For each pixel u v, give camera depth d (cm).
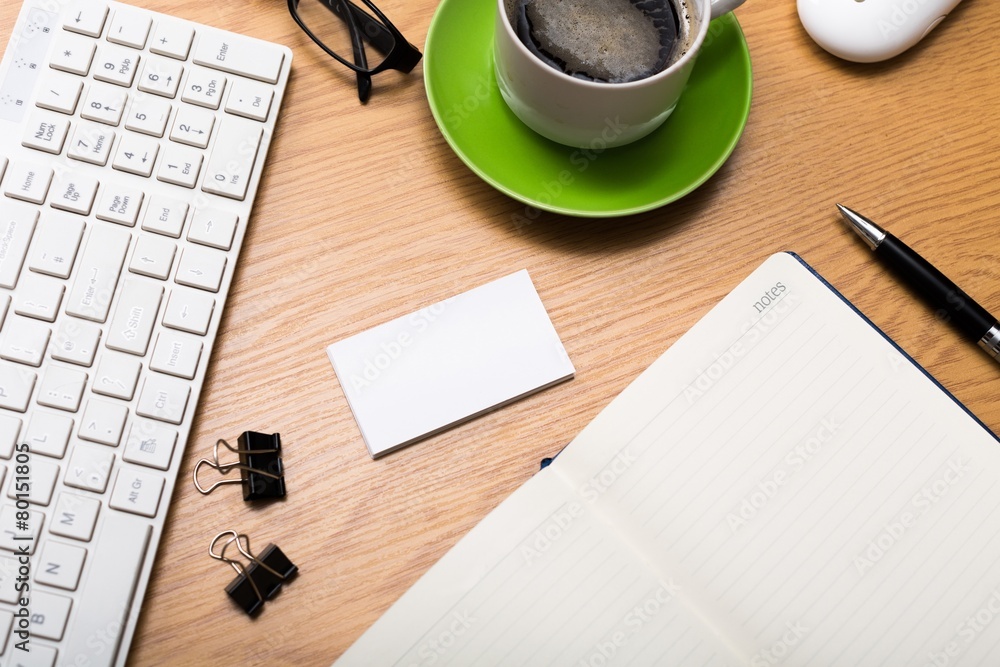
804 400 46
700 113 51
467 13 52
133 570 43
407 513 47
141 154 47
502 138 51
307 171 51
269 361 48
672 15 47
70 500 43
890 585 44
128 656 44
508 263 51
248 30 53
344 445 47
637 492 45
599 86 43
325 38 54
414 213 51
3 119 46
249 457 45
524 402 49
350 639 45
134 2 52
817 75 54
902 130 54
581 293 50
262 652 45
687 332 47
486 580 43
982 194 53
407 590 44
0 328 44
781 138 53
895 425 46
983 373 50
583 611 43
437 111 49
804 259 52
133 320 45
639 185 50
